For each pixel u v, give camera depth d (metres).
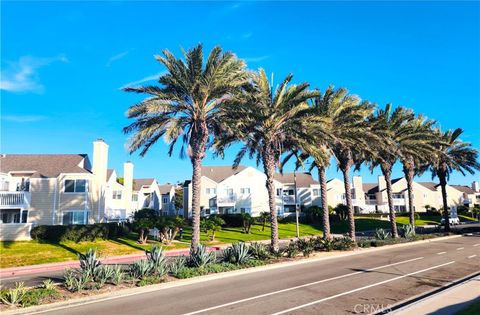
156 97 20.66
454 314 9.48
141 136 20.72
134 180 77.75
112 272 14.91
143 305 11.86
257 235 43.44
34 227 31.97
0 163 40.66
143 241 33.34
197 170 21.48
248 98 23.03
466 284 13.81
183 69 20.92
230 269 18.33
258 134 24.95
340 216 62.81
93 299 12.72
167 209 85.00
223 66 21.12
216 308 11.39
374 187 99.50
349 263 20.97
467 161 44.72
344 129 27.56
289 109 24.05
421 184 98.38
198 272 16.92
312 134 24.19
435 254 24.98
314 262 21.73
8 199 36.62
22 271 22.44
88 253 16.41
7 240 32.06
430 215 79.25
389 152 33.03
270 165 24.70
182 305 11.80
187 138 22.22
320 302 11.98
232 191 64.94
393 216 35.78
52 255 26.92
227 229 47.38
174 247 32.56
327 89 27.98
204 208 64.81
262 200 65.44
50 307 11.66
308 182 76.50
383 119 32.09
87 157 44.03
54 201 38.19
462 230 47.16
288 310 11.05
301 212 72.75
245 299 12.51
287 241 38.88
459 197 99.88
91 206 40.19
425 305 10.74
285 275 17.23
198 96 21.22
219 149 24.92
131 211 60.34
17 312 11.03
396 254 25.17
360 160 34.91
